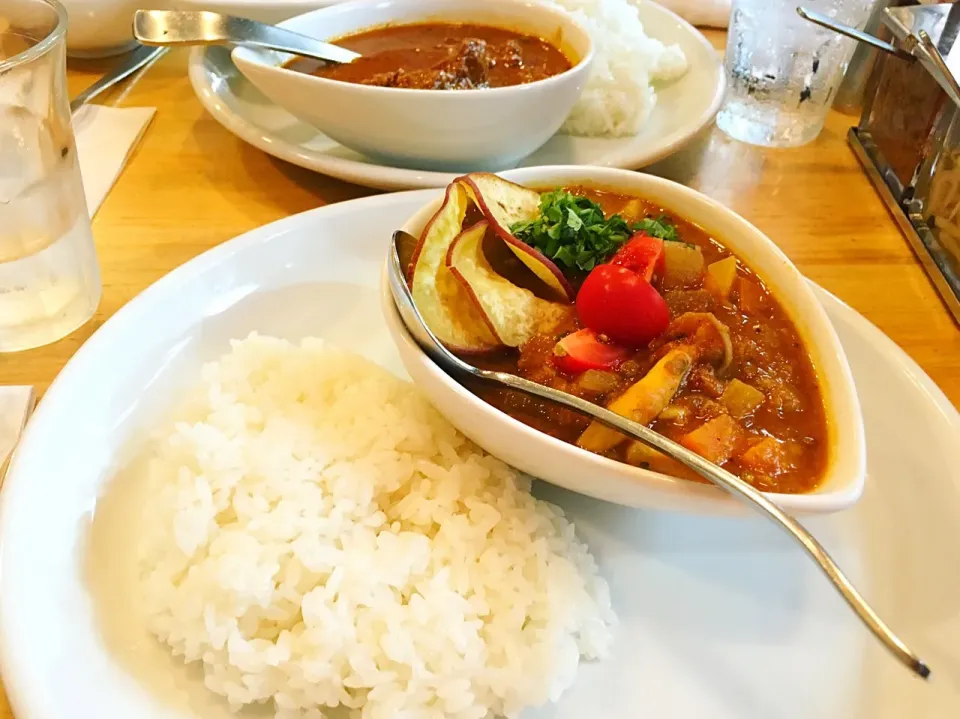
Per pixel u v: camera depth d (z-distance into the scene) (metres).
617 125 0.41
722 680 0.21
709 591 0.23
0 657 0.18
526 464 0.23
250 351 0.28
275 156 0.39
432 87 0.38
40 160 0.29
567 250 0.26
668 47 0.45
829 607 0.23
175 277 0.29
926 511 0.24
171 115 0.43
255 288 0.31
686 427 0.22
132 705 0.19
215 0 0.45
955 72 0.34
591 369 0.23
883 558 0.24
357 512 0.24
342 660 0.21
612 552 0.24
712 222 0.28
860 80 0.45
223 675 0.20
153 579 0.21
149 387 0.27
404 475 0.25
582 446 0.22
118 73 0.45
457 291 0.25
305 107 0.36
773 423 0.22
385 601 0.22
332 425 0.26
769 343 0.25
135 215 0.36
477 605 0.22
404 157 0.37
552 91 0.35
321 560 0.22
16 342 0.29
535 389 0.22
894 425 0.26
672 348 0.23
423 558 0.23
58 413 0.24
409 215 0.33
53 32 0.28
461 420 0.23
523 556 0.23
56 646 0.19
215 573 0.21
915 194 0.38
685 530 0.25
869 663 0.21
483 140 0.36
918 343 0.31
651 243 0.26
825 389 0.23
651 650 0.22
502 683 0.21
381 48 0.43
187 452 0.24
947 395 0.29
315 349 0.28
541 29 0.43
